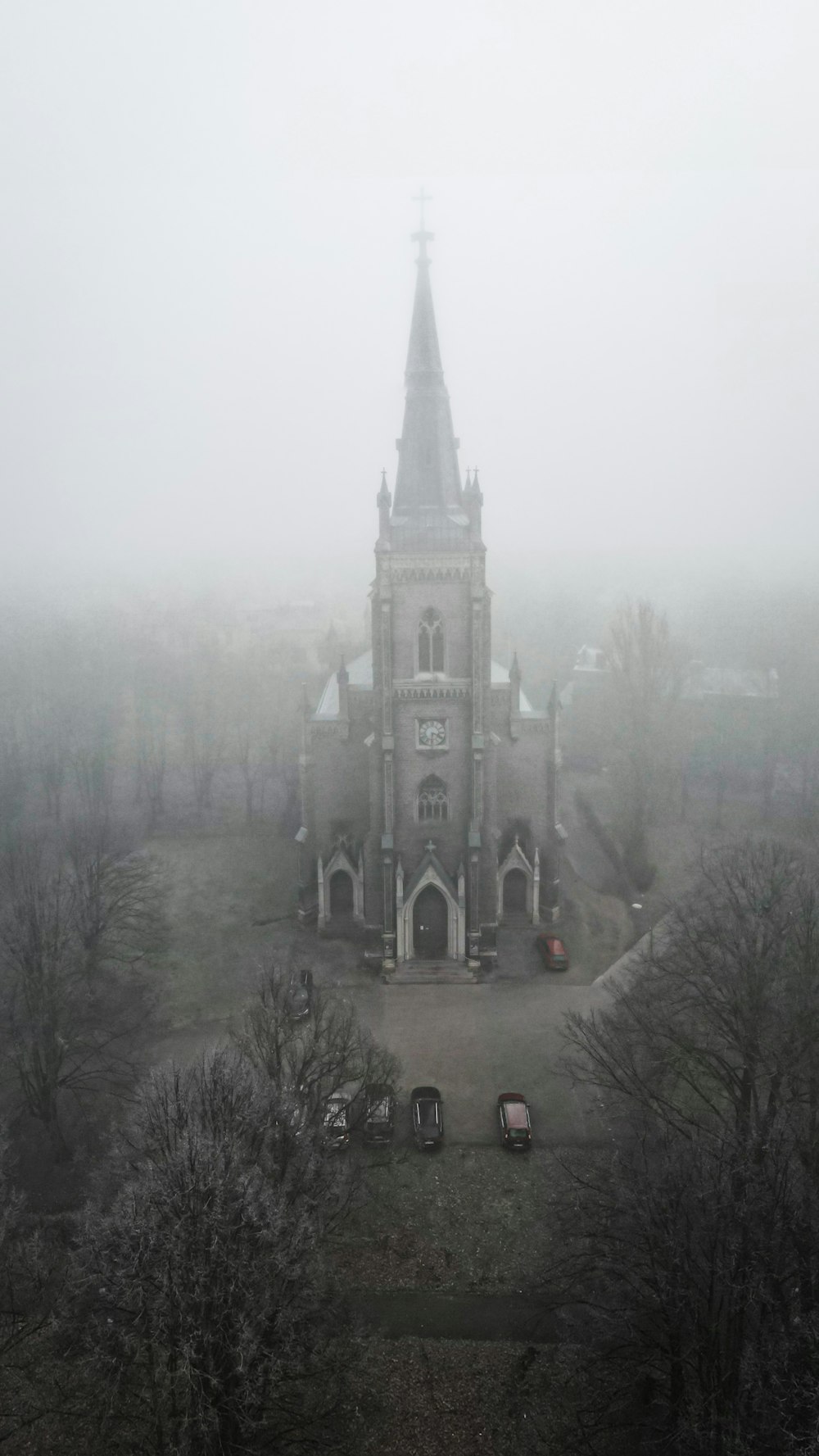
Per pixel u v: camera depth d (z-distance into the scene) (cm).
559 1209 4606
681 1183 3478
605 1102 5469
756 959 4325
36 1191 5066
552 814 8175
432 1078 6100
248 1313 3033
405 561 7131
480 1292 4462
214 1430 2966
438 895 7500
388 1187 5141
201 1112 3741
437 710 7362
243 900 8706
